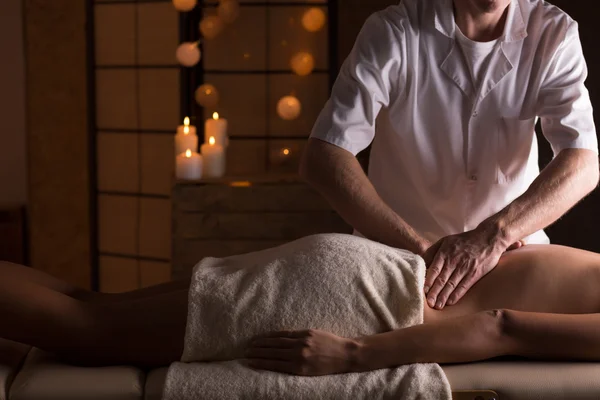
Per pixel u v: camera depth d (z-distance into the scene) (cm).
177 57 351
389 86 189
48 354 154
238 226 327
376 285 146
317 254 148
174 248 327
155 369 147
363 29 193
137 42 376
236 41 361
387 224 173
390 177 199
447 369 142
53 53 411
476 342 142
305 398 133
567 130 182
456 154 190
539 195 171
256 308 143
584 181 177
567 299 157
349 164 181
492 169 191
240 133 365
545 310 157
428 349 140
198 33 362
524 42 186
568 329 144
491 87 185
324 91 362
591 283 158
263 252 160
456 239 163
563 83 185
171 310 147
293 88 362
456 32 185
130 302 150
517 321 145
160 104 373
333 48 357
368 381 134
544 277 158
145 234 386
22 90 424
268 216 327
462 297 158
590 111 185
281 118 364
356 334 143
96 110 394
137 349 147
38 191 420
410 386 133
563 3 301
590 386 137
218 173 338
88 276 421
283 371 137
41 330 145
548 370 141
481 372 140
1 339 159
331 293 144
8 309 144
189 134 338
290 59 360
